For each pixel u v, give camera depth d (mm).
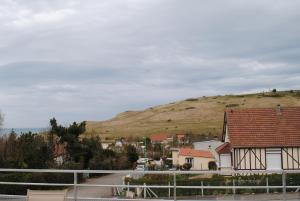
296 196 22766
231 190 30531
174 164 73375
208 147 74500
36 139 45000
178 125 188500
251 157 41781
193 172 10359
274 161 41844
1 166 36750
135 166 64938
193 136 125562
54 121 51594
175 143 108250
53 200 8945
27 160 40656
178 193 29812
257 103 189875
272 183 31406
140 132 178875
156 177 35500
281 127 43000
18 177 29406
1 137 42188
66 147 51438
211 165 65875
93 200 11422
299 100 184750
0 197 12156
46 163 42594
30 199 8969
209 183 30547
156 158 86812
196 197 27172
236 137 42312
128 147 74312
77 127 52312
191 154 69312
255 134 42469
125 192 30562
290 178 31750
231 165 43375
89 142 55344
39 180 31188
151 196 30000
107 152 61750
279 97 194125
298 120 43656
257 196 25219
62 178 35312
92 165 52812
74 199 10883
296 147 41781
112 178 50750
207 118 196875
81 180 46844
